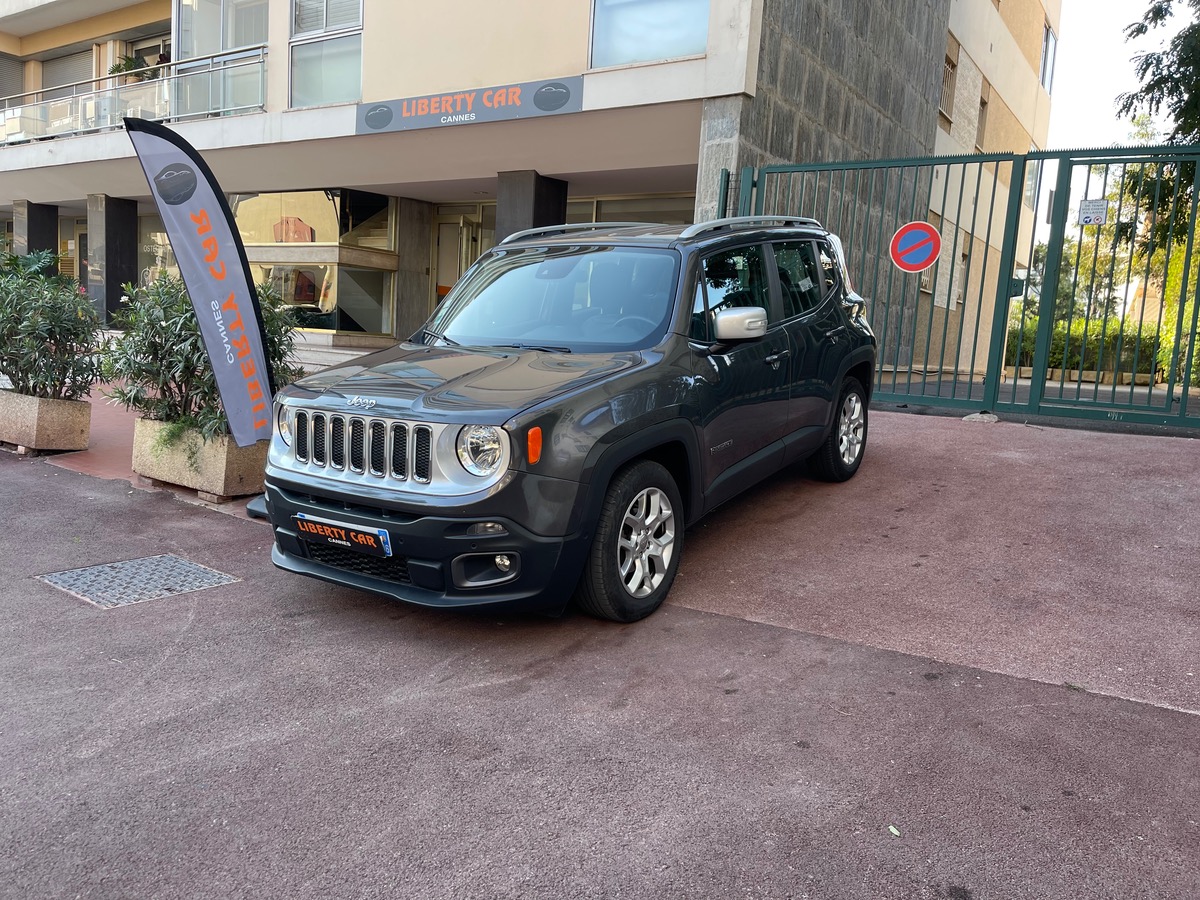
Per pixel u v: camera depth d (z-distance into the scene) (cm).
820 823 265
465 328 494
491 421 359
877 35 1359
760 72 1030
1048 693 345
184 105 1565
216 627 422
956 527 544
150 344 646
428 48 1229
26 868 248
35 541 554
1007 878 240
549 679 364
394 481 375
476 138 1255
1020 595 443
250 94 1453
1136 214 799
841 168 914
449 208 1711
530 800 279
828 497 610
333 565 410
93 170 1803
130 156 1683
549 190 1358
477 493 356
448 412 366
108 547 545
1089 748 305
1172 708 333
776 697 345
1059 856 249
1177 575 461
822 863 247
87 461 784
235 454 640
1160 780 286
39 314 778
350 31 1309
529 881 242
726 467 474
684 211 1412
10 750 311
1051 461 684
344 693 354
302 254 1622
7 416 818
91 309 822
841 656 381
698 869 245
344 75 1334
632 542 411
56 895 237
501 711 338
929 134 1642
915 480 645
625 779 290
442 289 1747
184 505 642
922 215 1612
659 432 409
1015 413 862
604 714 334
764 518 571
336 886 241
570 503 369
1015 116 2309
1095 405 833
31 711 339
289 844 259
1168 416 787
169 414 688
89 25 2116
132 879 244
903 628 409
